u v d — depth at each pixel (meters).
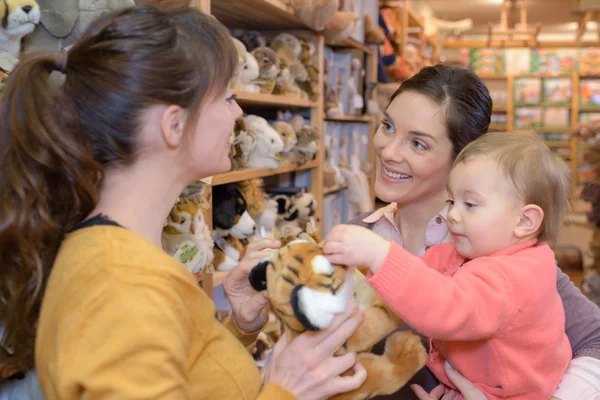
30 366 0.89
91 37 0.77
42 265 0.80
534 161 1.03
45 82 0.75
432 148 1.27
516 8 6.43
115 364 0.65
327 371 0.89
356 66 3.54
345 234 0.87
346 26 2.72
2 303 0.80
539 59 7.46
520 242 1.05
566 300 1.21
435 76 1.29
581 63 7.36
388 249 0.88
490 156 1.04
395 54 4.50
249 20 2.39
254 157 2.08
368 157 3.83
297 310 0.78
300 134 2.38
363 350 0.99
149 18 0.77
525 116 7.50
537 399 1.03
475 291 0.93
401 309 0.88
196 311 0.78
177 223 1.47
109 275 0.69
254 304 1.07
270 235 2.18
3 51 1.13
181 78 0.77
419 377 1.14
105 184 0.79
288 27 2.59
